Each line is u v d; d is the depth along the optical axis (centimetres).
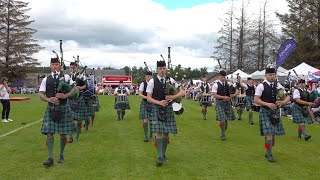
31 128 886
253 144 685
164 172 470
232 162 533
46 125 498
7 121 1030
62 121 507
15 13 4447
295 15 3175
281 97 553
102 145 659
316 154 598
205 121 1074
